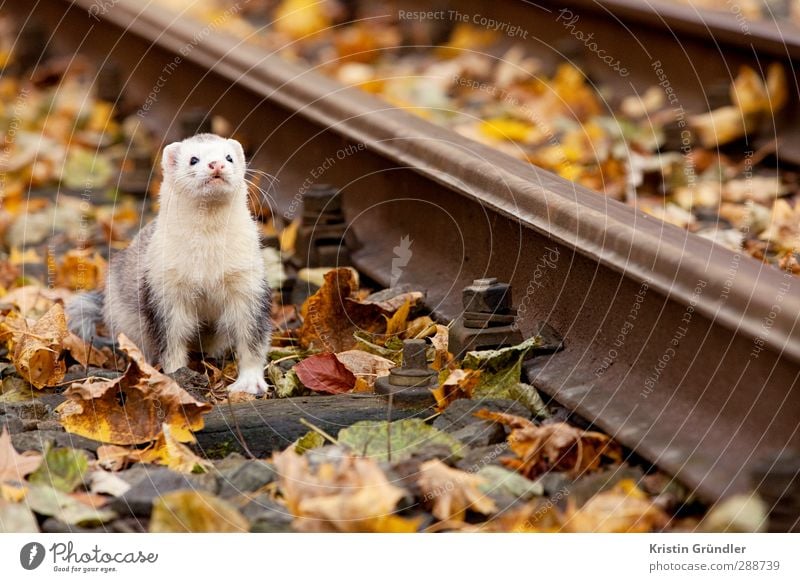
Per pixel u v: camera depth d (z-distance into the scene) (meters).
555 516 3.84
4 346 5.32
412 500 3.83
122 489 3.87
